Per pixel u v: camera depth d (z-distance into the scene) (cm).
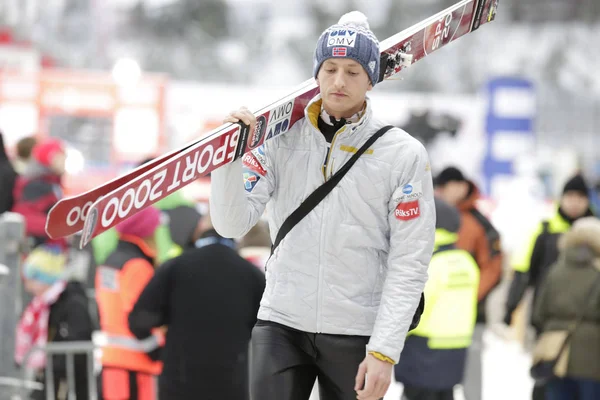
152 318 966
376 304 606
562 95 6775
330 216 597
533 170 3700
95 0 6650
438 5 7012
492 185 3781
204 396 955
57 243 1238
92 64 6556
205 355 957
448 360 1197
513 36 7288
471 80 7031
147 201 544
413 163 597
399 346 583
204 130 3102
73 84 3403
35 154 1520
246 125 580
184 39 7212
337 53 584
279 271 609
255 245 1328
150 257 1094
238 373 966
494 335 2488
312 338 604
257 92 3916
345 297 598
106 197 516
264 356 601
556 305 1209
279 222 620
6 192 1502
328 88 589
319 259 598
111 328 1076
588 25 7350
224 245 982
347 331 598
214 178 584
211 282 966
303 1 7375
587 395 1203
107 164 3388
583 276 1199
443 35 693
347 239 596
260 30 7375
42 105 3353
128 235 1076
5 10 6400
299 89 621
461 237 1438
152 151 3406
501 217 2312
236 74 7156
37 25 6500
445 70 7038
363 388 588
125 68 3372
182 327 962
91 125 3409
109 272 1073
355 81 588
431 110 3259
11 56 4838
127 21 7100
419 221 595
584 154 5288
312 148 607
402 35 652
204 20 7256
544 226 1509
